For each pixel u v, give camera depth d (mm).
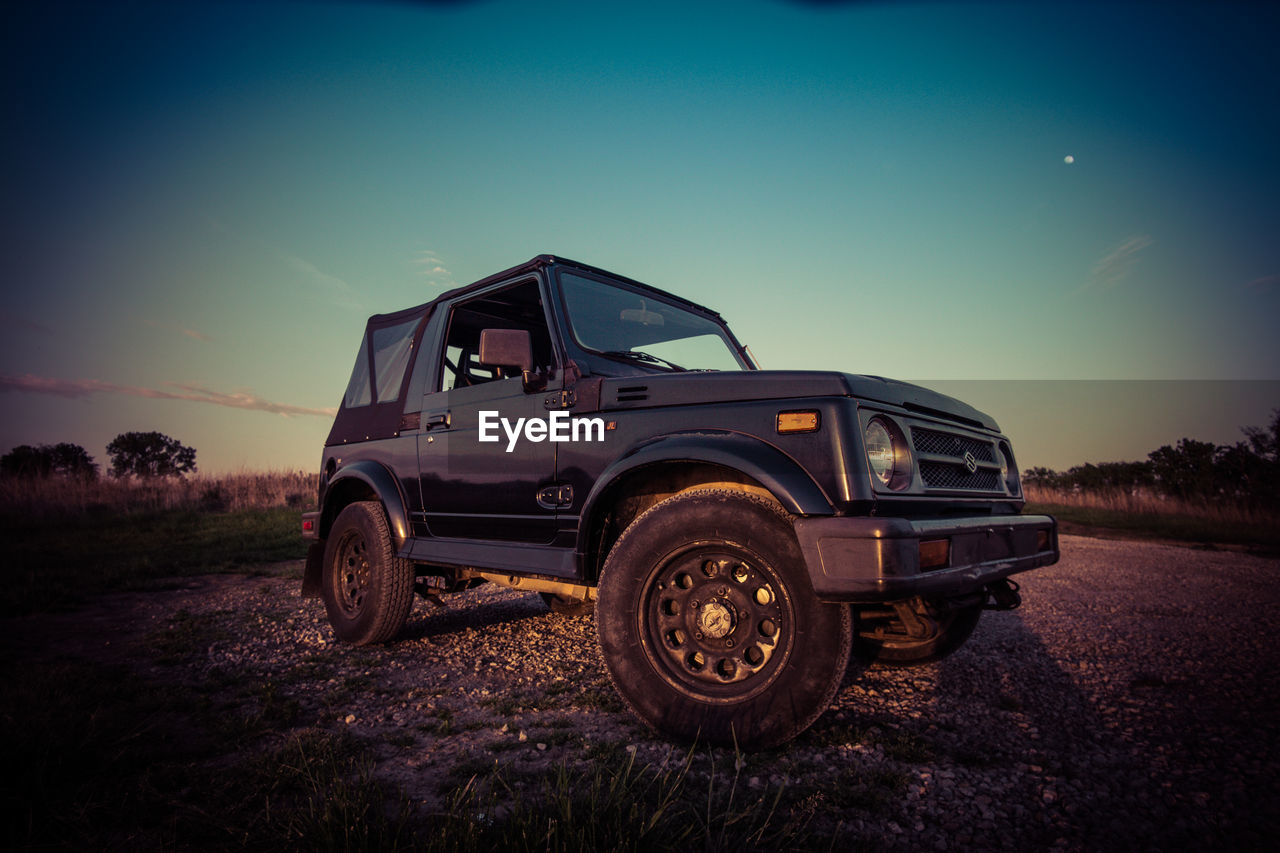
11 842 1709
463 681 3408
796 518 2293
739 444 2480
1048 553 3055
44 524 11875
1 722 2387
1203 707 2883
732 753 2326
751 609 2408
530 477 3295
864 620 3309
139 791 2020
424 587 4469
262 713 2826
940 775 2158
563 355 3270
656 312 3977
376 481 4207
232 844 1730
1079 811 1923
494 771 2096
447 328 4188
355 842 1626
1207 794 2014
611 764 2195
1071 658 3732
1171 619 4859
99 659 3846
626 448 2879
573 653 3963
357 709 2959
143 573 7258
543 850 1563
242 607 5578
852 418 2346
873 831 1804
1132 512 17094
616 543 2670
